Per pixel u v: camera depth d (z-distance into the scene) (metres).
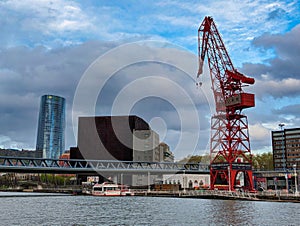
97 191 148.62
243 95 125.94
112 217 57.97
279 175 164.62
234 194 113.44
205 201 101.88
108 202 97.75
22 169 131.25
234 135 130.25
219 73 132.25
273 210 70.88
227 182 134.75
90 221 52.84
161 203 92.81
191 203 92.12
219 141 131.62
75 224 49.72
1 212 66.00
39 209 72.94
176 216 59.59
